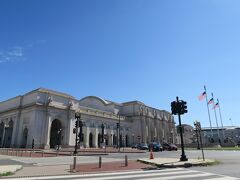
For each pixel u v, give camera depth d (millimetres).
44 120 71188
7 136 79625
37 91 71625
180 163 19312
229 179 12078
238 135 153750
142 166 18984
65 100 78688
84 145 83750
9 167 17719
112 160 26078
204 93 61312
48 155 37438
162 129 131750
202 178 12477
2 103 87812
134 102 117625
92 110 92688
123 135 106250
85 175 14102
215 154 36594
